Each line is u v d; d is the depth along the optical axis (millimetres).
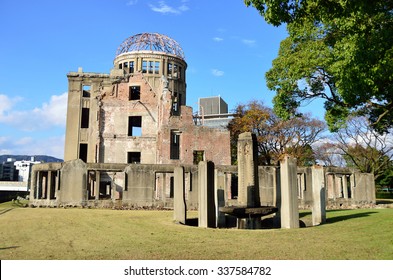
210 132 40281
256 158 17453
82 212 21469
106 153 43875
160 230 13578
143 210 25859
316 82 20656
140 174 28172
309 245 10094
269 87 22391
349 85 12766
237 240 11164
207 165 16312
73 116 47000
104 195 39719
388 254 8742
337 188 35469
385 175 54750
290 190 14711
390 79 12375
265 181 31031
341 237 11367
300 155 48750
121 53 51812
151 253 9195
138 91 48688
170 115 40312
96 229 13883
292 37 20344
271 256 8727
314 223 16047
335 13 11055
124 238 11641
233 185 41031
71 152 46031
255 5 11336
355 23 11891
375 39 11547
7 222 16188
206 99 62156
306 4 11422
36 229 13891
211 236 12016
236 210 15977
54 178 34031
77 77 47812
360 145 48188
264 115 48312
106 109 44938
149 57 50781
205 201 16016
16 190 63031
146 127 45031
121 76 45969
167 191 35531
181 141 39719
